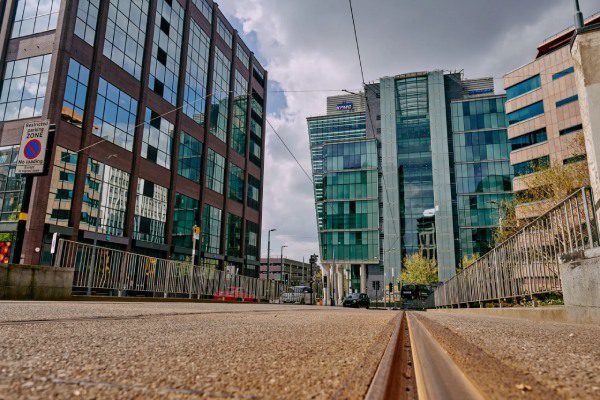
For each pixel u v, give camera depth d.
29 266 10.74
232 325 3.75
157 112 35.84
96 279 13.50
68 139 26.81
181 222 38.47
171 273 18.95
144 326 3.38
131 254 15.59
